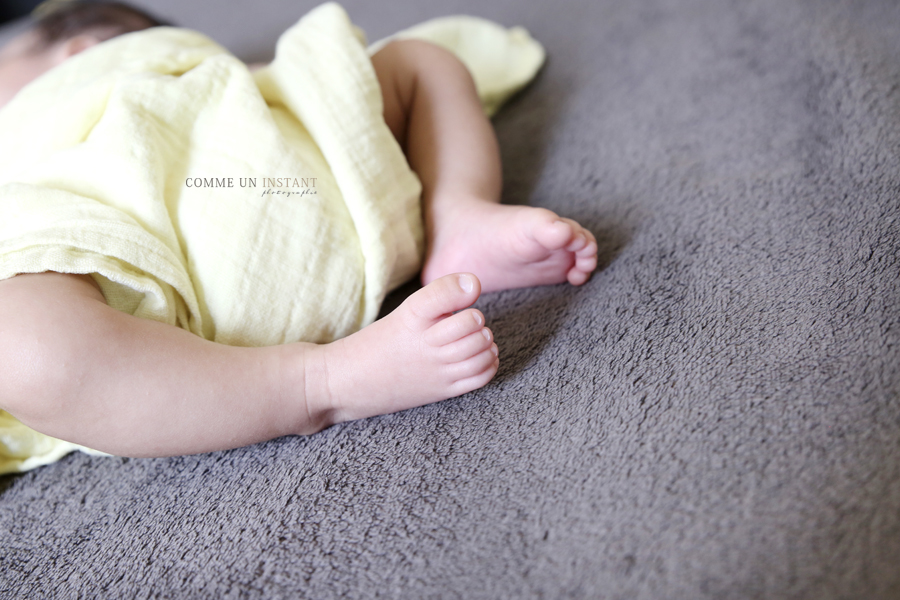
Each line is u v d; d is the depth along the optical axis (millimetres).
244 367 403
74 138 446
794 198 462
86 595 382
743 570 334
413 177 492
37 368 377
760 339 400
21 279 390
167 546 391
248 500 398
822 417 367
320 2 859
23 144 455
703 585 333
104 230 401
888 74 503
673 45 624
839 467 353
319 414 415
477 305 472
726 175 498
